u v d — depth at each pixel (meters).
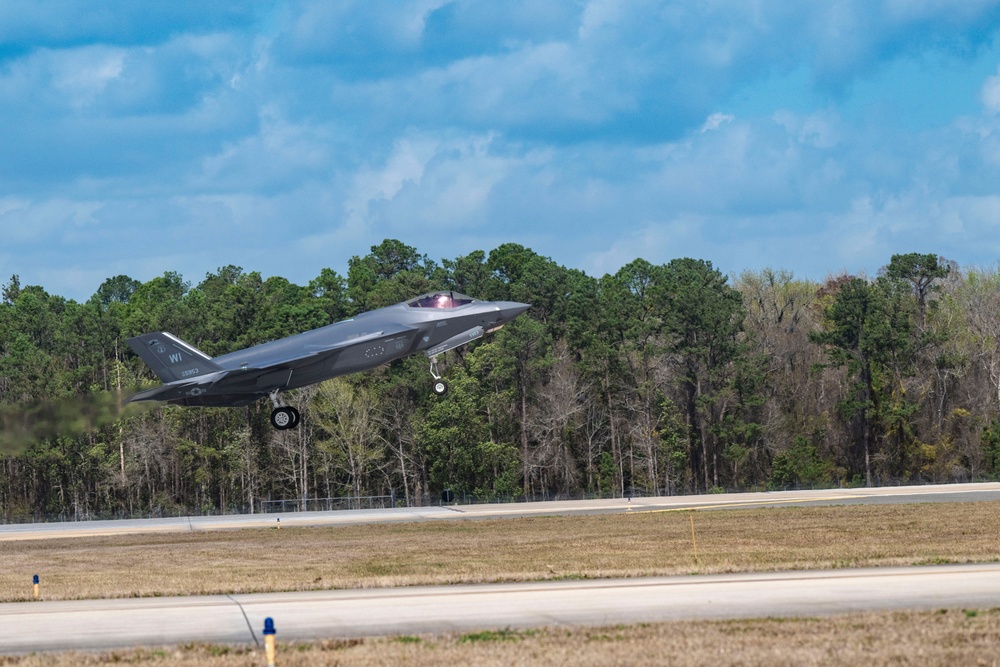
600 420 119.75
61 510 114.44
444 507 78.50
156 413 112.00
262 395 50.75
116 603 29.91
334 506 110.75
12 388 111.50
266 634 19.66
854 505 65.94
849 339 116.44
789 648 21.02
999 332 119.12
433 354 50.44
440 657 20.97
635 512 67.31
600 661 20.34
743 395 115.56
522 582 32.72
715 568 34.47
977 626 22.61
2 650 22.88
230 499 118.00
